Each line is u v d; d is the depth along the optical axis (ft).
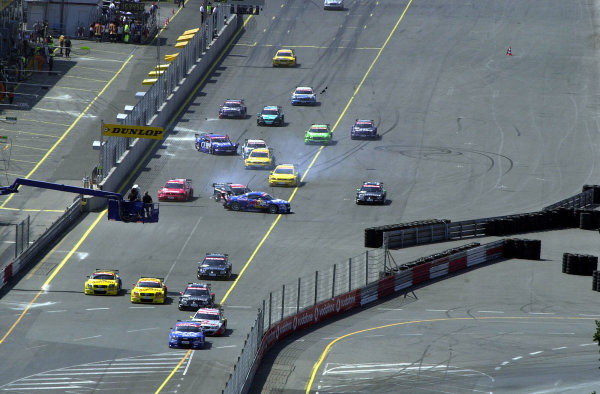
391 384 628.28
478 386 624.18
